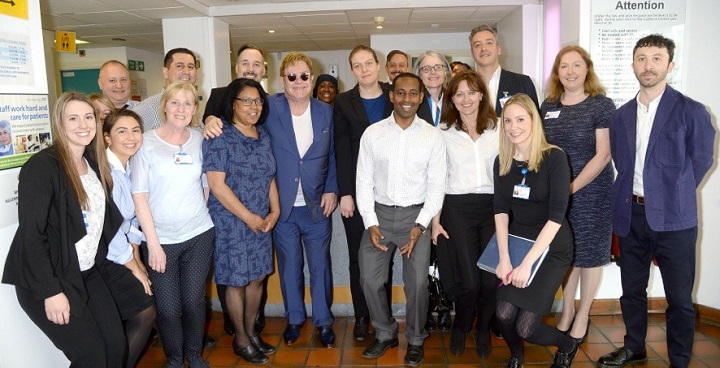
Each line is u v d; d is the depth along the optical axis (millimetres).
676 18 3047
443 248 2693
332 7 6457
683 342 2479
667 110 2332
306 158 2723
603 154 2586
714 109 3023
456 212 2625
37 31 2242
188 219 2402
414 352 2729
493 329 3055
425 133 2535
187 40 6570
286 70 2621
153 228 2332
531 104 2252
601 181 2688
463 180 2598
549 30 6121
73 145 1966
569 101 2719
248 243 2586
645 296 2625
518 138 2246
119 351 2121
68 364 2367
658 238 2428
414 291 2639
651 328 3080
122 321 2270
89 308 2055
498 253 2402
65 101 1905
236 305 2689
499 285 2443
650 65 2287
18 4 2115
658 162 2361
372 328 3168
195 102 2357
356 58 2717
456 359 2781
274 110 2705
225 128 2502
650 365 2650
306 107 2773
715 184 3062
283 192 2734
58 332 1937
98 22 6680
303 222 2848
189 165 2363
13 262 1900
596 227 2695
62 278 1908
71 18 6336
